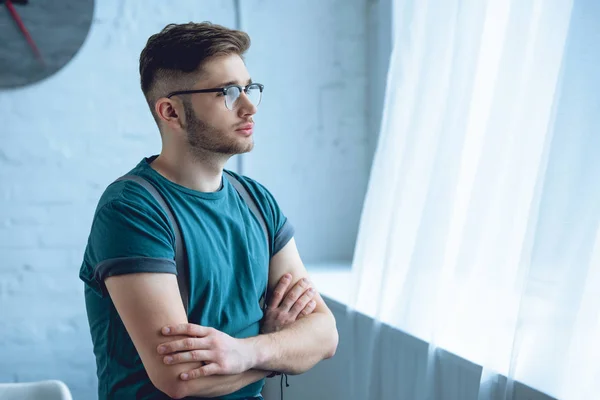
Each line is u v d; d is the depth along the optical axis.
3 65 2.43
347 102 2.75
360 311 2.06
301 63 2.70
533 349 1.39
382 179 2.02
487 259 1.59
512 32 1.54
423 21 1.94
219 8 2.63
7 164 2.50
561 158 1.34
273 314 1.52
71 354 2.61
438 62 1.83
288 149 2.72
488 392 1.50
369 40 2.74
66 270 2.58
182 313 1.32
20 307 2.55
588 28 1.30
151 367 1.29
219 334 1.32
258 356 1.38
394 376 1.88
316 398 2.38
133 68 2.57
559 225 1.35
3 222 2.51
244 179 1.59
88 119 2.55
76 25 2.48
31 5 2.43
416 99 1.87
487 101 1.68
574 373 1.35
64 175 2.54
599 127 1.30
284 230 1.60
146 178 1.40
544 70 1.48
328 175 2.77
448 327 1.69
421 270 1.78
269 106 2.68
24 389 1.62
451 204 1.71
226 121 1.39
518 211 1.53
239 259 1.46
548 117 1.48
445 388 1.69
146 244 1.31
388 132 2.01
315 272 2.60
